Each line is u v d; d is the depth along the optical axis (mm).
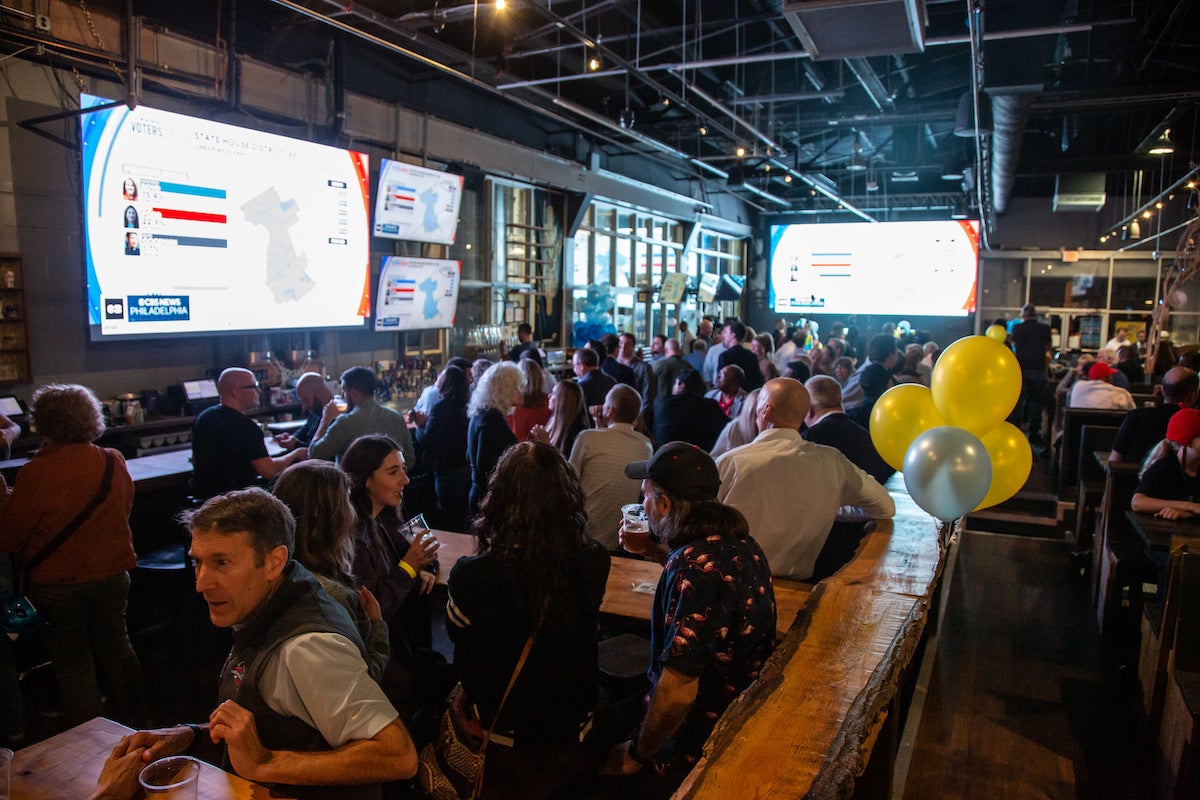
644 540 2676
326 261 7117
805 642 2004
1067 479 6844
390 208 7781
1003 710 3541
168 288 5801
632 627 2656
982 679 3848
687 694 1828
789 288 17906
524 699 1858
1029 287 16859
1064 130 12492
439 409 5023
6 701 2963
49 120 4992
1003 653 4152
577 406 4562
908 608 2238
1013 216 16781
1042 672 3928
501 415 4430
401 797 2330
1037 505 6859
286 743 1562
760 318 19375
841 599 2311
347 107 7391
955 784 2961
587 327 12008
